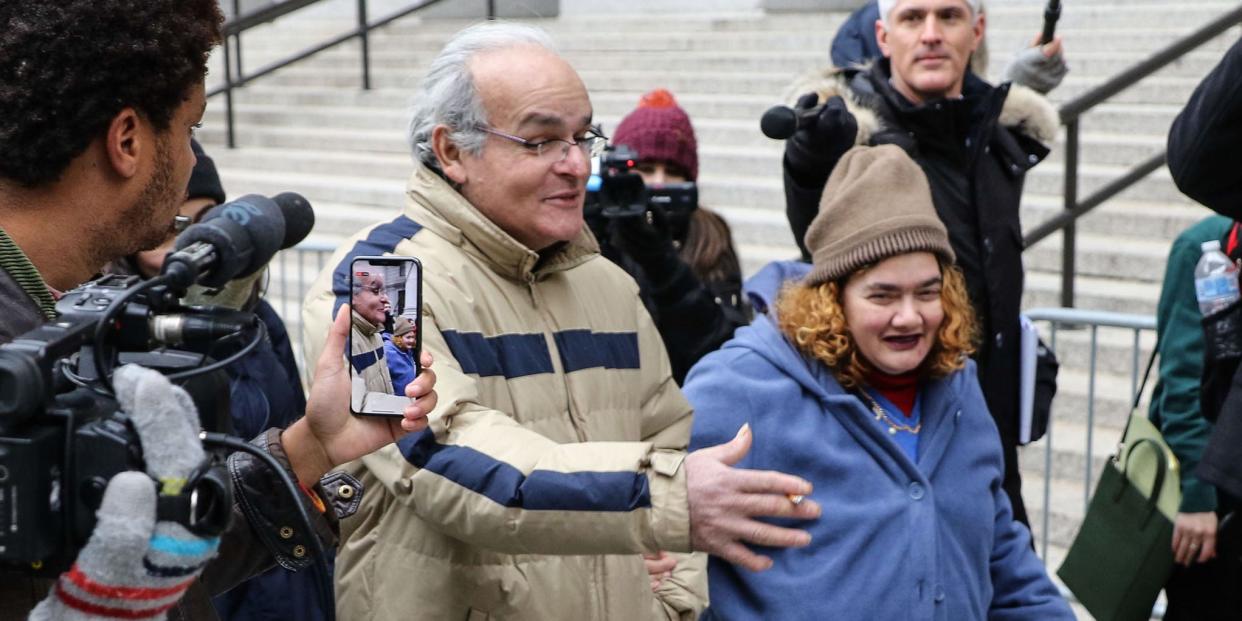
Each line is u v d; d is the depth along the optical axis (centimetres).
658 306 348
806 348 261
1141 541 364
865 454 256
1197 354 372
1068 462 534
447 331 226
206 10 158
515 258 236
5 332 141
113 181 151
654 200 342
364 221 791
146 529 124
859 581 248
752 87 862
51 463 126
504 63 235
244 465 166
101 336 131
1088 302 614
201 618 161
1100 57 783
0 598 134
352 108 965
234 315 144
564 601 234
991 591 268
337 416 169
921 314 255
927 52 363
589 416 244
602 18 1016
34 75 143
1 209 148
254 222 151
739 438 207
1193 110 239
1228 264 344
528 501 204
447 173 238
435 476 210
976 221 363
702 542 202
